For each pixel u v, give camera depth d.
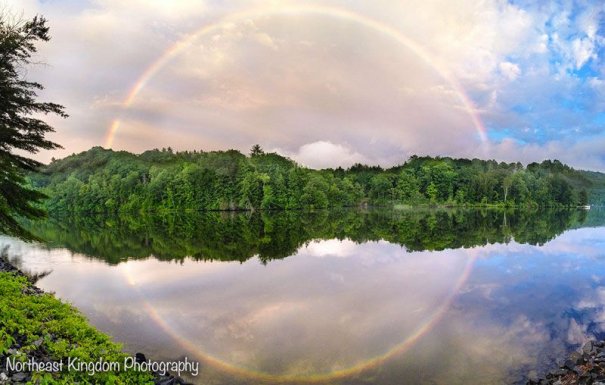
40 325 12.44
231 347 13.82
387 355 13.27
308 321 16.62
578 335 15.16
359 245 41.22
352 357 13.09
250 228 66.69
